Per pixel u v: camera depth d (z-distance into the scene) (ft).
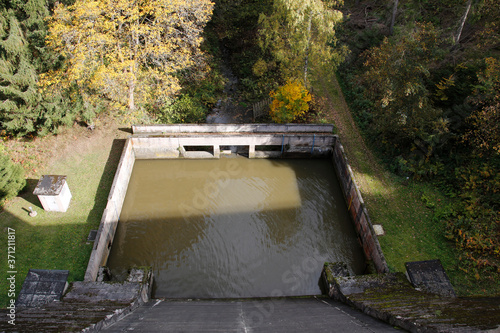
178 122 109.91
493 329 34.22
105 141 100.78
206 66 121.39
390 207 84.07
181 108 110.93
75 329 40.55
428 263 59.72
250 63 136.05
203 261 77.10
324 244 82.48
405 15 118.83
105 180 89.71
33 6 82.48
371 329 41.78
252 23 141.69
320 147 104.17
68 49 84.33
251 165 104.78
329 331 42.16
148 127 101.55
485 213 74.79
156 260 77.00
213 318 51.16
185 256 77.92
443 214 79.66
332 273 68.74
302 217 88.63
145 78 101.86
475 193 79.05
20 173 82.69
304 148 104.42
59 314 47.55
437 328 36.40
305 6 92.32
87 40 85.46
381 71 86.58
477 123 79.15
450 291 55.57
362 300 55.31
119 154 97.30
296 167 104.27
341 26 124.06
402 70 81.05
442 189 86.12
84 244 74.95
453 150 89.10
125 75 91.50
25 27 84.02
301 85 105.09
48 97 88.84
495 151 79.92
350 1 150.41
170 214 87.51
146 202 91.04
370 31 122.11
